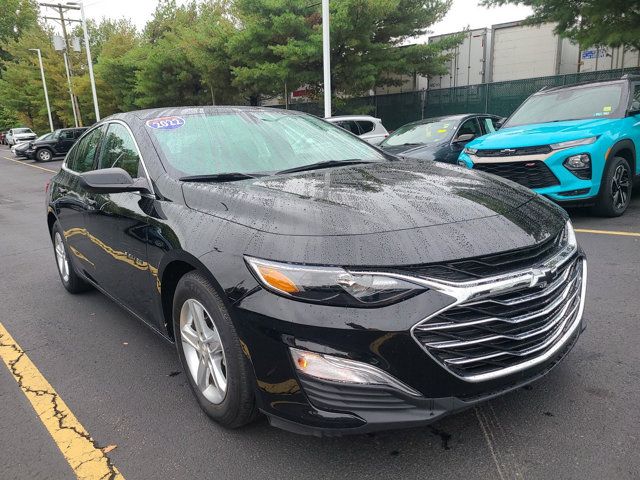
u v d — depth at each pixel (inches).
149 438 103.1
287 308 80.7
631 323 140.5
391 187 103.5
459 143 374.3
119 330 160.7
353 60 721.6
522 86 741.9
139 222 119.4
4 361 143.3
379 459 92.0
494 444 94.1
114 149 145.6
